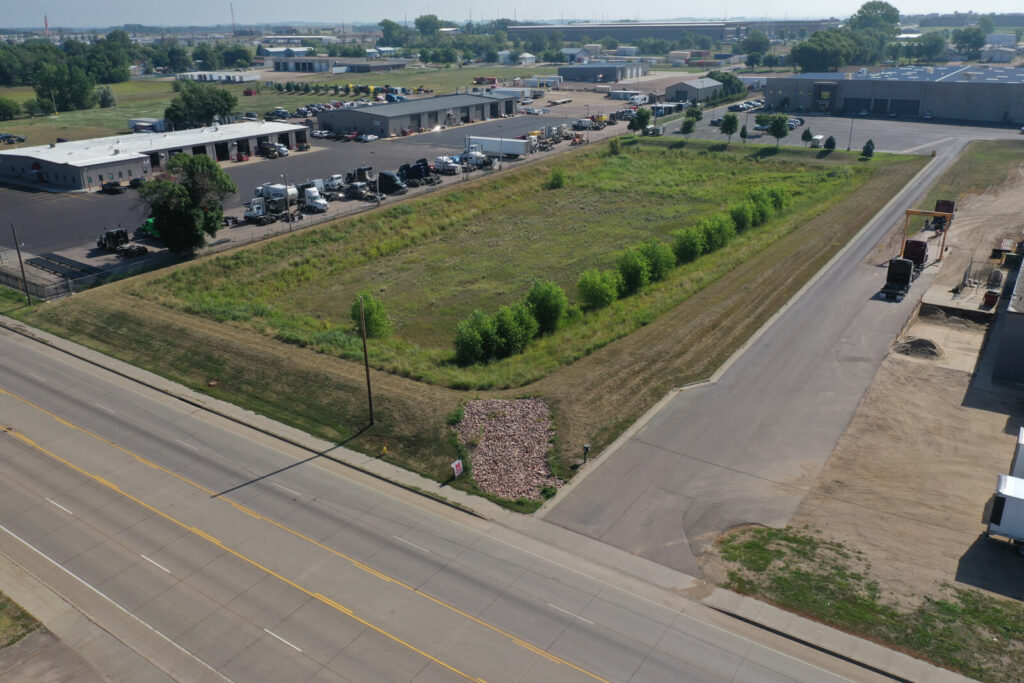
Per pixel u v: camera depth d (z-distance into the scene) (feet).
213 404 155.94
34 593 102.58
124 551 110.63
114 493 124.98
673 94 589.73
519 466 129.70
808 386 154.40
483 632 93.97
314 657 90.43
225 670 88.94
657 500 119.14
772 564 103.55
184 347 179.83
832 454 129.70
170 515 118.93
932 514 112.78
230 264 233.14
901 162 365.40
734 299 202.90
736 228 281.33
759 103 568.00
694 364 165.58
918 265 219.61
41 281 218.38
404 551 109.81
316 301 217.97
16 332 193.77
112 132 469.98
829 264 229.86
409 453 135.74
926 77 536.42
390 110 471.21
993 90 460.55
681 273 232.73
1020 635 89.51
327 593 101.40
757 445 133.39
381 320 186.60
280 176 348.79
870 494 118.11
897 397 148.87
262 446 139.85
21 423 148.36
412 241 276.62
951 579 99.09
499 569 105.50
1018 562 102.12
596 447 134.31
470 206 318.24
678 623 94.79
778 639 91.81
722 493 120.16
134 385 165.48
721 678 86.48
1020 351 152.05
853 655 88.38
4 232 262.88
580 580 102.83
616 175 379.14
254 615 97.60
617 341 178.70
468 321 177.99
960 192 309.42
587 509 117.70
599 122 492.54
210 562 107.86
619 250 260.83
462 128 491.72
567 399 148.97
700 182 363.35
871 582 99.14
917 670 85.92
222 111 465.88
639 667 88.17
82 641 94.17
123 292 209.67
